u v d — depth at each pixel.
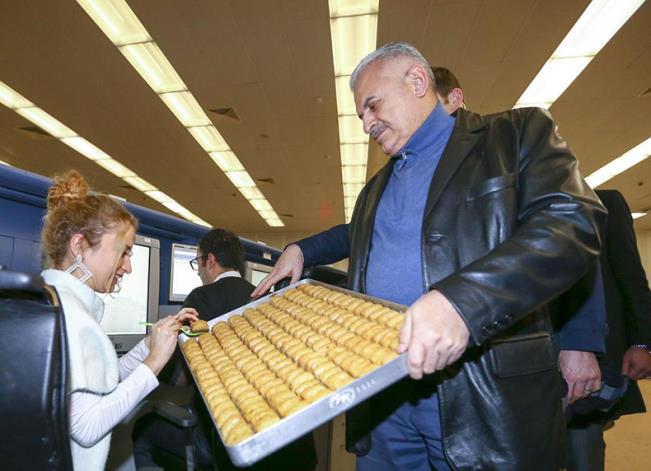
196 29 4.01
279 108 5.59
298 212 11.22
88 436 0.73
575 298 0.92
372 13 3.84
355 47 4.36
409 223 0.87
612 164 7.63
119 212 0.96
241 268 1.88
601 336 0.90
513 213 0.72
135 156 7.25
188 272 1.97
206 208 10.86
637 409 1.28
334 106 5.54
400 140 0.92
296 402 0.54
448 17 3.83
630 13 3.80
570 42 4.25
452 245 0.75
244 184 8.98
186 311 1.05
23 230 1.19
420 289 0.83
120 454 1.13
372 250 0.96
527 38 4.10
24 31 4.02
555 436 0.68
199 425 1.15
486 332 0.55
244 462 0.43
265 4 3.71
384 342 0.62
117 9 3.81
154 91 5.17
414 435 0.85
